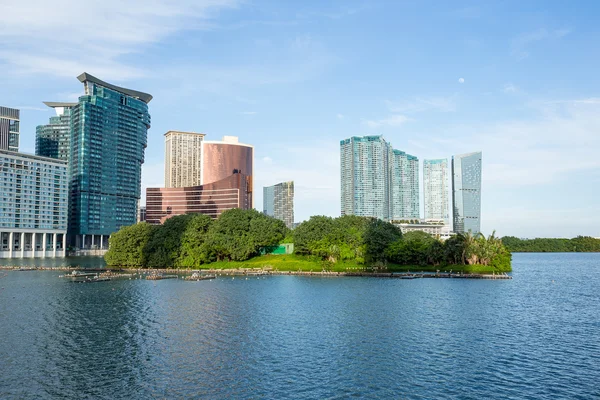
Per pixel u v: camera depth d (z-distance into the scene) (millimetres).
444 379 66625
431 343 85562
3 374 68438
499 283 182750
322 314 112312
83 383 64875
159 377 67188
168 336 90250
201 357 76562
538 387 63594
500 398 59906
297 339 88062
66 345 83562
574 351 80562
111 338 88625
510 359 75938
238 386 63781
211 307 122375
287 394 61062
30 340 87000
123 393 61375
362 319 106375
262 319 106375
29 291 157125
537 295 149000
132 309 119562
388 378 66938
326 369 70750
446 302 131125
